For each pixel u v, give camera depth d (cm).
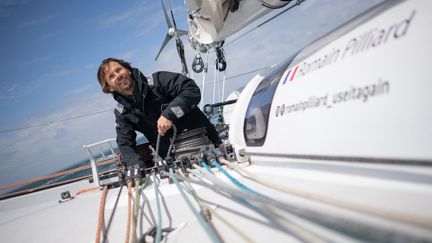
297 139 144
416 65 86
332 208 102
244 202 128
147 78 306
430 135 81
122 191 234
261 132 186
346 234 69
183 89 293
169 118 268
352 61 113
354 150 108
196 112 340
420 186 89
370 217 86
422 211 80
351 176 117
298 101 145
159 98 306
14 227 226
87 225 175
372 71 102
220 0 284
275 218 100
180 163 233
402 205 86
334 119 118
